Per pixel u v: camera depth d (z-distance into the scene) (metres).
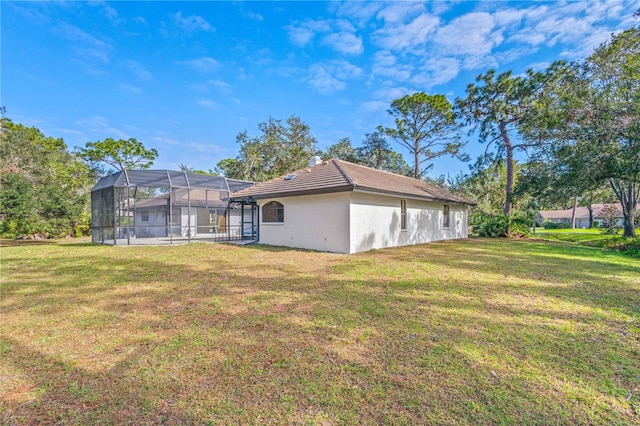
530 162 19.28
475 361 3.08
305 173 14.52
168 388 2.66
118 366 3.08
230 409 2.36
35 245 15.35
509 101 20.86
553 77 18.50
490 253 11.30
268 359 3.16
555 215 58.66
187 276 7.35
